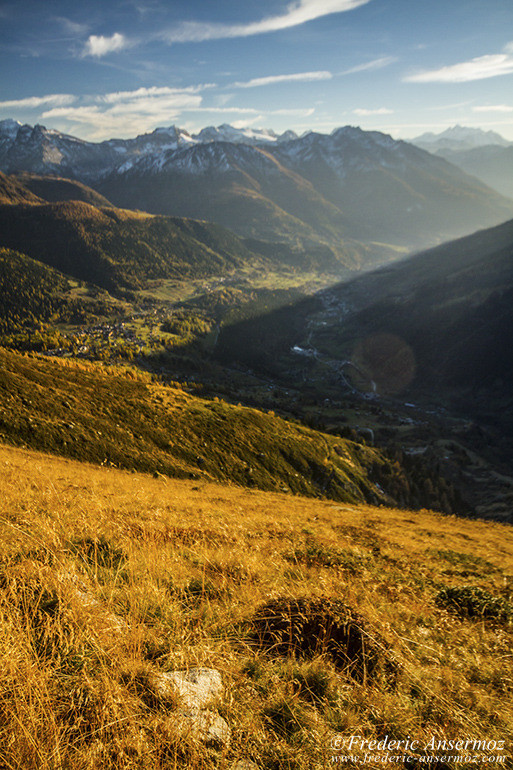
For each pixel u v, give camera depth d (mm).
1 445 34656
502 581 10102
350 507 40312
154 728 2371
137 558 5371
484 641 4938
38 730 2154
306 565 7051
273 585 5023
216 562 5957
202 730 2455
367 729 2867
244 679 3094
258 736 2535
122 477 30938
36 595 3506
